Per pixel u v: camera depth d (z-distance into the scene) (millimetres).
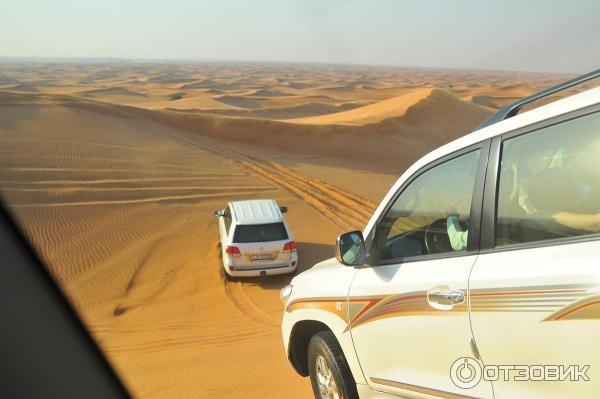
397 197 3916
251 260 14547
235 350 8523
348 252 4129
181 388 6523
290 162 34406
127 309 13172
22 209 19891
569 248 2641
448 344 3188
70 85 142875
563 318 2557
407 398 3580
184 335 10781
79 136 32219
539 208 2854
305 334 5023
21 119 34031
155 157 29797
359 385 4090
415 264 3570
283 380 6418
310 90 133500
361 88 140375
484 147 3160
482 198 3094
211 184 25859
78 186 23094
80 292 14320
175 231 19344
